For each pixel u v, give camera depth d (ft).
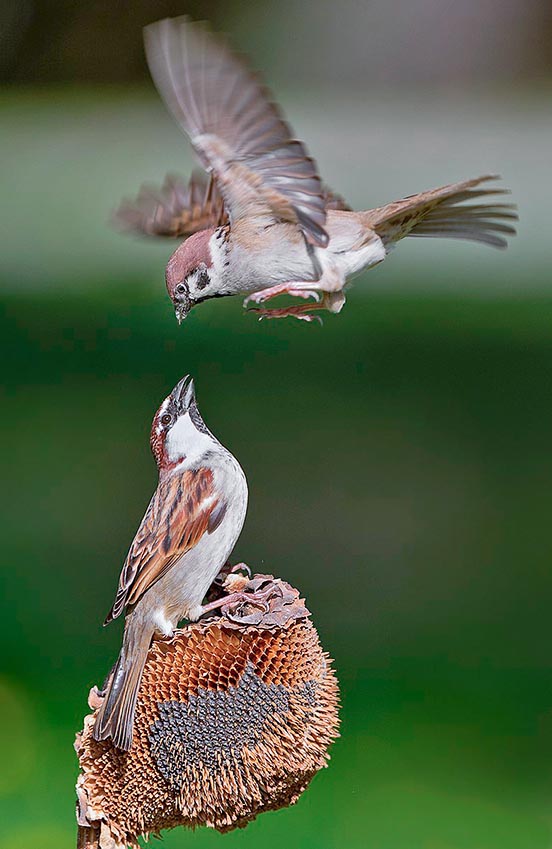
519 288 80.28
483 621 41.83
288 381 61.36
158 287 76.95
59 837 30.32
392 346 65.77
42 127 123.65
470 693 37.96
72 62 135.85
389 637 41.19
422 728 36.11
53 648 38.93
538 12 147.33
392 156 120.16
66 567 44.21
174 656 18.60
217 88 18.98
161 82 18.92
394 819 32.12
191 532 21.63
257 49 151.74
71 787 32.17
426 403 58.18
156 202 23.71
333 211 22.39
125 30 135.85
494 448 54.65
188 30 18.66
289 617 18.71
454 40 150.30
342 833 31.35
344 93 150.71
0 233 93.81
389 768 34.24
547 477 51.93
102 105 132.05
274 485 52.06
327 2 152.87
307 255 21.74
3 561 44.39
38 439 54.85
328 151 122.62
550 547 46.62
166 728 18.37
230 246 21.86
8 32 134.51
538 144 124.16
